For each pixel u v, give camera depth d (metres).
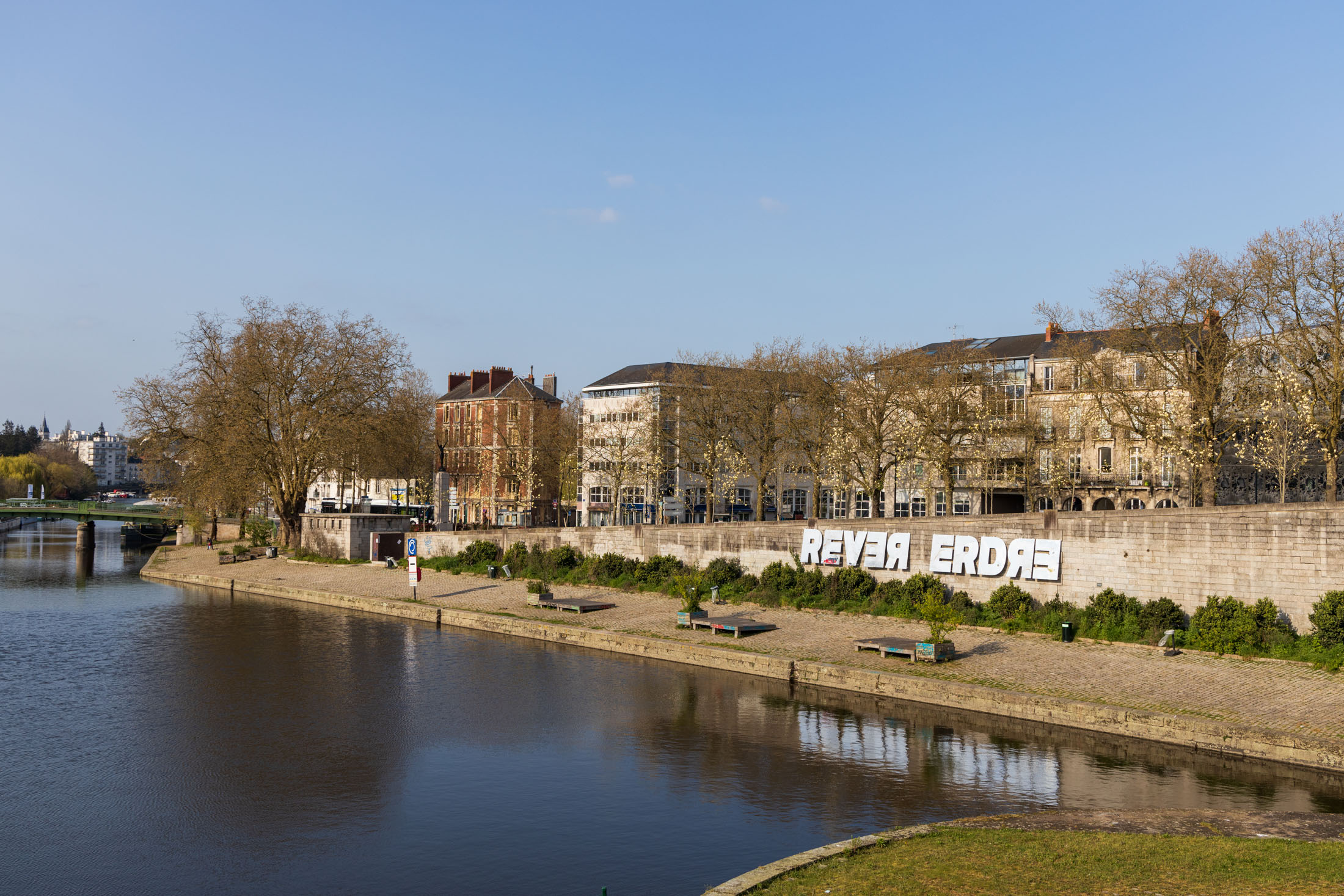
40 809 26.91
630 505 106.50
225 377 87.44
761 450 80.94
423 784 28.81
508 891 21.30
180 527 121.06
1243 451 59.25
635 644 48.62
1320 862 18.11
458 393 134.50
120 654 49.50
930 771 29.23
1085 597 43.94
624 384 108.56
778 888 17.72
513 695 39.88
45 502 150.25
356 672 44.69
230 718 36.53
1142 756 30.59
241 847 24.17
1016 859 18.75
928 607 41.31
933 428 67.31
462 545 78.06
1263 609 38.09
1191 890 16.58
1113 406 58.59
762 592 54.72
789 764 30.17
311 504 157.62
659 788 28.11
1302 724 30.12
